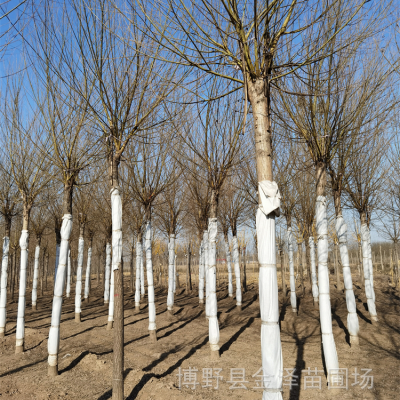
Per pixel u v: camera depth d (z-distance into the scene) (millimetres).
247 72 4289
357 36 4535
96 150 7488
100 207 14805
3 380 6922
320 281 6375
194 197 13156
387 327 10461
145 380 6609
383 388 5977
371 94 6496
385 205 13523
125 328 12156
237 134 8250
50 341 7172
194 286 27719
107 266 17188
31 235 23969
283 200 13250
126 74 5664
